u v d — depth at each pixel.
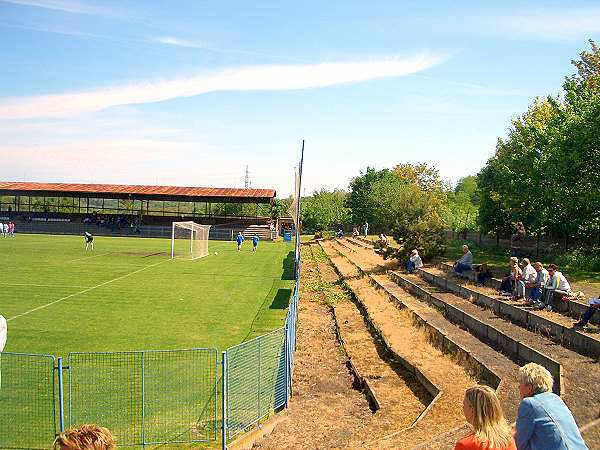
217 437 13.33
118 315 27.05
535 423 5.45
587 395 13.32
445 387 15.80
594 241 33.66
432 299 27.91
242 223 85.94
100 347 21.11
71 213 86.19
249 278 41.03
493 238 48.00
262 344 18.27
